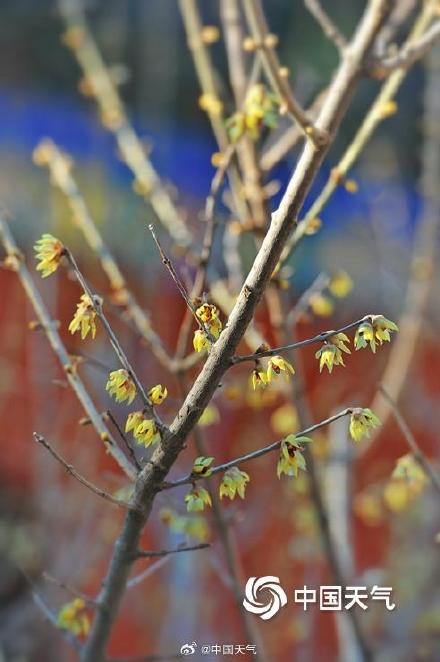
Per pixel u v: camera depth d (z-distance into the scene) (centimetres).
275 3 430
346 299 354
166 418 199
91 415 149
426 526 261
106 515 262
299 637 244
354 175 335
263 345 134
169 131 383
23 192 325
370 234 356
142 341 179
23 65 426
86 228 182
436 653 244
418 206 334
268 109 163
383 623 247
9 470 293
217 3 422
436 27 166
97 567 259
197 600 245
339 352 132
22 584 263
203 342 134
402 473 162
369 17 163
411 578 252
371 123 173
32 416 285
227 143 181
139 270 267
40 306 158
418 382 300
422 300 250
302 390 182
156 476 137
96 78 227
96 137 311
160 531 237
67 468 139
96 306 136
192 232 234
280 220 135
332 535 188
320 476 206
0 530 268
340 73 163
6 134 380
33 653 252
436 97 247
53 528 260
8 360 281
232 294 187
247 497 269
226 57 422
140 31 378
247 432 264
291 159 260
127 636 250
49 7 436
